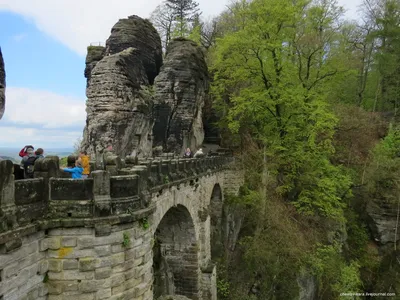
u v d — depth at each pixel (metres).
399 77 42.88
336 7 28.81
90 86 25.89
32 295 8.00
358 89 46.88
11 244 7.02
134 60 29.53
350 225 35.22
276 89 27.94
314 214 30.28
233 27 46.81
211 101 41.34
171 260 21.91
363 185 34.50
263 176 28.03
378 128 39.62
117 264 9.09
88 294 8.67
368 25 46.22
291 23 28.05
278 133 29.20
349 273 26.86
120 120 25.27
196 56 35.28
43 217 8.34
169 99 32.06
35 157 9.67
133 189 9.62
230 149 37.50
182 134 32.34
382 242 34.06
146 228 10.09
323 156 29.17
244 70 29.22
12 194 7.22
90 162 12.87
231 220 29.27
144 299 9.97
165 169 15.62
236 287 25.80
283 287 24.73
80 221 8.52
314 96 28.17
